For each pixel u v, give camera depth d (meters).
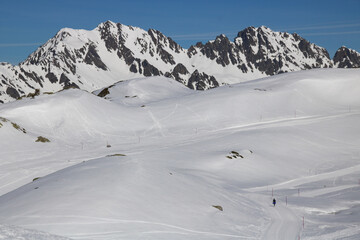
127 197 40.44
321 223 45.69
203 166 79.69
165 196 43.31
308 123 120.44
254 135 106.75
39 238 25.23
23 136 100.75
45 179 48.75
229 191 58.00
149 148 97.69
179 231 35.97
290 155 92.69
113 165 50.03
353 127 114.56
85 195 39.97
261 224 43.22
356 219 47.47
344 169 84.25
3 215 37.19
